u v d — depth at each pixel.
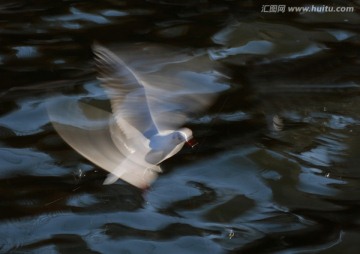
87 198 9.21
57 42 12.95
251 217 9.00
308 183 9.62
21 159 9.84
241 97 11.33
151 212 9.01
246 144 10.32
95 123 9.98
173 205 9.15
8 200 9.12
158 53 12.35
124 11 14.15
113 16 13.92
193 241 8.55
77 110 10.60
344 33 13.52
